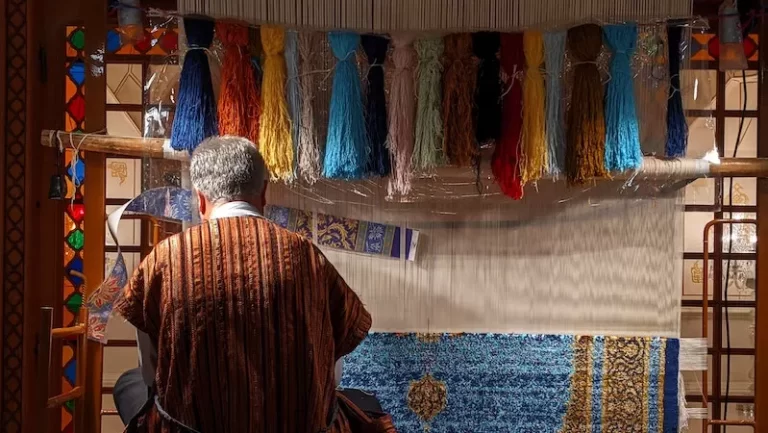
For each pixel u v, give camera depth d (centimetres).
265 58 156
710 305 197
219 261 109
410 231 172
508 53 155
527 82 154
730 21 164
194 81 151
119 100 187
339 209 171
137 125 188
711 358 197
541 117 154
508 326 173
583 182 156
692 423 193
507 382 172
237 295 108
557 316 173
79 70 187
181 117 150
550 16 153
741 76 194
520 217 172
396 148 155
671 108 159
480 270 172
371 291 172
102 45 166
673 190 172
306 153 156
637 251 172
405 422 172
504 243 172
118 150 159
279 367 109
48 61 165
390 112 156
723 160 162
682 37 164
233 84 152
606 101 155
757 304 172
